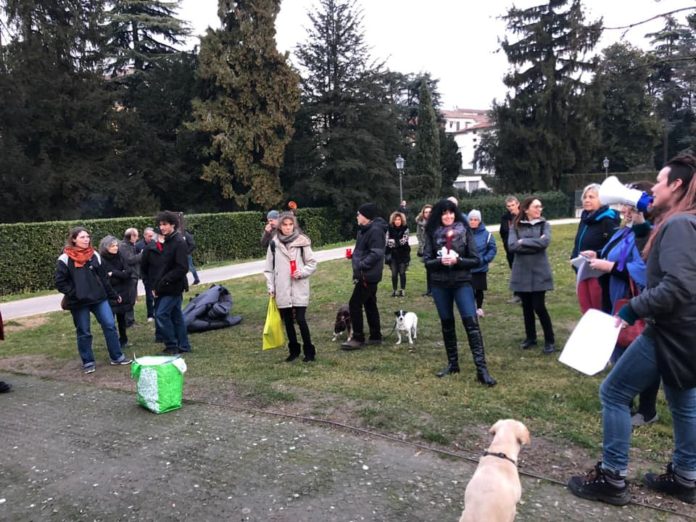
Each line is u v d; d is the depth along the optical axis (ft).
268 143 87.86
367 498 10.43
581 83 126.21
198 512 10.22
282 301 19.45
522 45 128.26
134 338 26.04
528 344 20.35
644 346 9.61
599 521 9.46
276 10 86.69
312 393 16.20
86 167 75.56
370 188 97.86
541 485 10.70
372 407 14.74
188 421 14.66
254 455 12.42
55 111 74.13
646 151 146.00
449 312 17.24
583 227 17.37
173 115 95.40
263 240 28.12
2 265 47.01
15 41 74.28
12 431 14.60
